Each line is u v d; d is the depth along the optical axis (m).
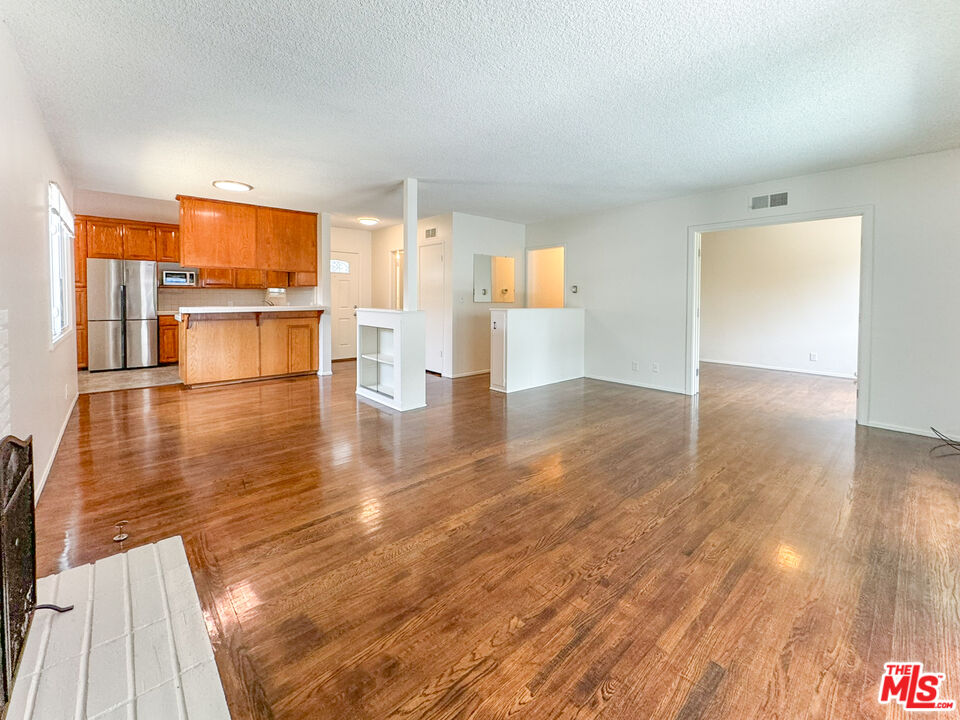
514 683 1.34
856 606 1.68
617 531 2.22
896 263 3.85
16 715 1.23
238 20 2.01
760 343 7.55
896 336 3.88
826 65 2.36
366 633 1.54
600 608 1.67
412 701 1.28
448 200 5.55
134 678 1.35
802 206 4.37
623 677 1.36
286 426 3.97
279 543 2.09
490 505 2.49
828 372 6.86
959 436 3.63
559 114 3.00
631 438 3.71
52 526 2.21
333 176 4.46
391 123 3.16
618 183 4.70
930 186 3.68
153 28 2.07
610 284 6.17
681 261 5.39
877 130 3.23
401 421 4.17
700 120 3.08
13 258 2.16
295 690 1.31
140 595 1.72
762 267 7.48
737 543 2.11
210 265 5.50
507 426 4.04
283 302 7.85
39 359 2.70
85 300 6.57
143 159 3.90
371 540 2.12
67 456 3.17
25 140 2.45
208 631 1.54
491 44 2.19
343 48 2.23
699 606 1.68
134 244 6.94
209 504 2.46
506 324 5.54
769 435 3.79
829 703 1.27
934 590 1.76
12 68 2.18
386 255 8.02
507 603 1.70
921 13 1.92
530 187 4.89
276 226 6.00
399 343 4.55
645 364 5.84
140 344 6.95
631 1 1.87
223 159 3.92
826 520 2.33
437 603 1.69
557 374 6.21
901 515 2.38
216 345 5.72
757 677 1.36
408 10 1.94
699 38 2.13
